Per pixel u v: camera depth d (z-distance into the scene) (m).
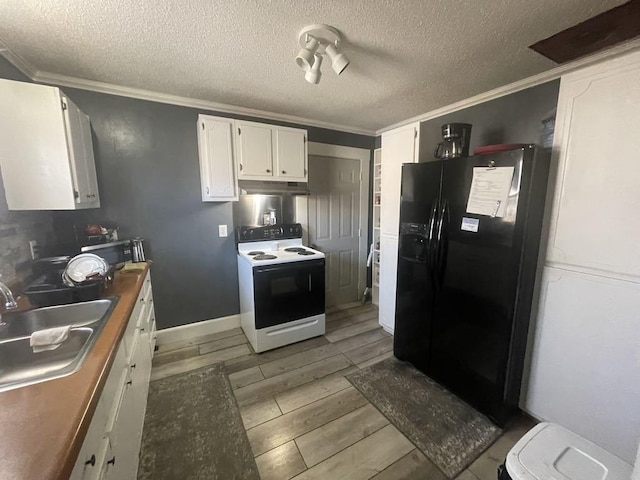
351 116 2.82
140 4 1.18
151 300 2.30
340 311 3.38
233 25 1.34
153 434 1.58
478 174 1.63
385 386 2.00
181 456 1.45
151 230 2.38
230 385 2.01
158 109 2.28
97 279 1.45
